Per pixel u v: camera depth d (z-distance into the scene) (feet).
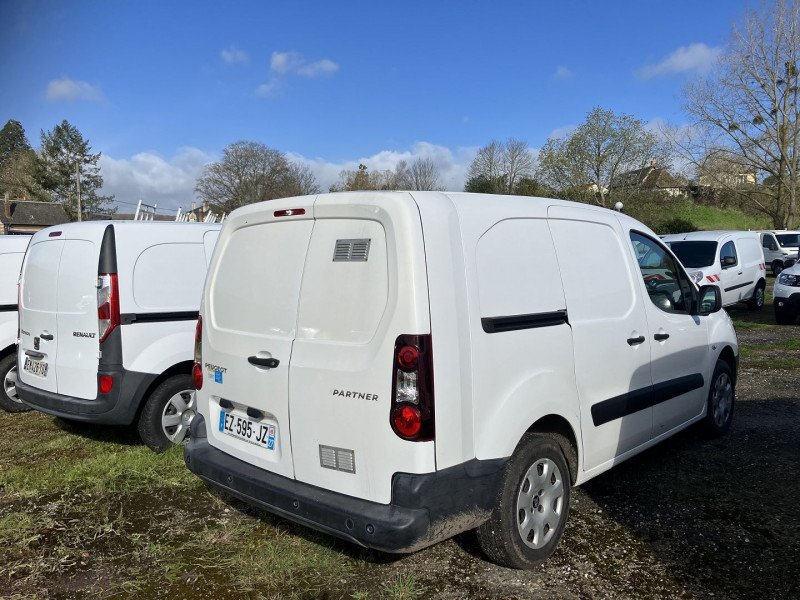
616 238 13.79
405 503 9.02
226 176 197.67
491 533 10.44
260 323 11.06
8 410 22.59
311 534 12.55
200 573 11.20
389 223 9.34
